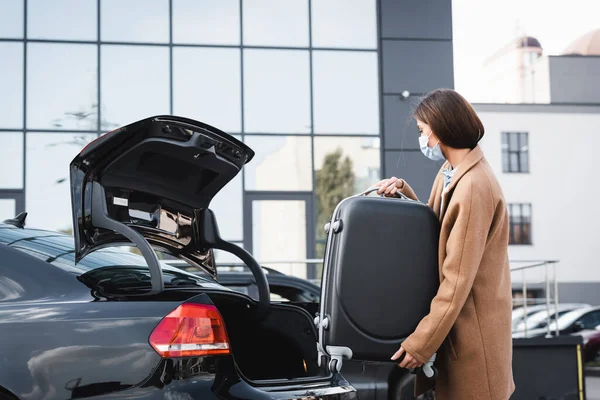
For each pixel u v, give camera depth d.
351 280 3.00
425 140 3.24
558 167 50.12
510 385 3.12
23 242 3.39
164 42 13.89
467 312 3.07
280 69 14.20
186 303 3.09
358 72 14.40
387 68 14.46
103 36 13.72
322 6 14.35
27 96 13.45
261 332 3.80
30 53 13.52
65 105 13.54
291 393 3.30
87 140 13.52
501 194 3.12
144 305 3.07
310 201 14.06
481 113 50.19
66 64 13.60
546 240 49.69
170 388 2.95
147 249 3.19
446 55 14.62
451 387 3.10
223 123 14.00
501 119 50.22
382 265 3.03
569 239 49.81
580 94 57.69
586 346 18.81
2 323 3.02
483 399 3.04
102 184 3.36
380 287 3.02
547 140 50.19
